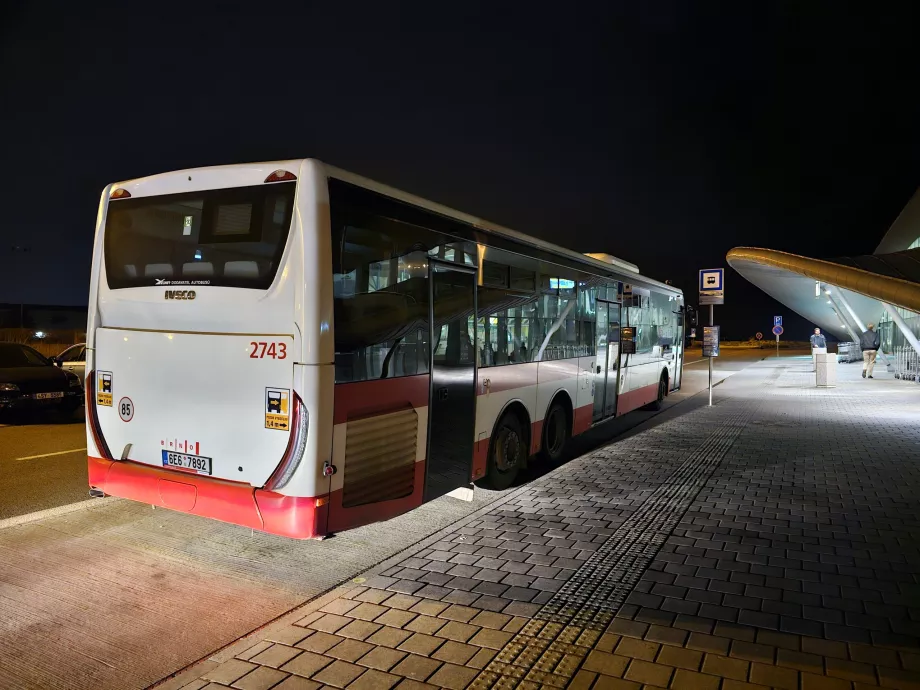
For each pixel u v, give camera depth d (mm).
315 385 4449
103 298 5531
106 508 6750
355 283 4832
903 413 13648
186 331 5016
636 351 12594
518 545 5578
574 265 9281
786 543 5582
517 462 7695
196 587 4766
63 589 4730
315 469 4469
